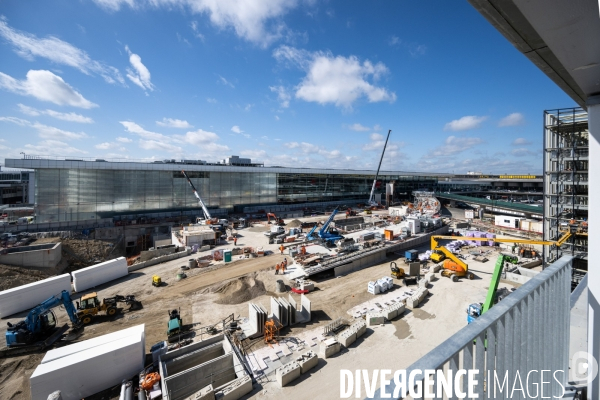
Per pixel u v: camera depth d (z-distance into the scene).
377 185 103.94
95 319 22.33
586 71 2.92
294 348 18.19
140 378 15.09
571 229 27.67
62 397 13.85
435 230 49.88
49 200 51.81
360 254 36.16
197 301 25.48
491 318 2.45
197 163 75.69
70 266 41.53
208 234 44.31
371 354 17.56
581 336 4.96
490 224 58.94
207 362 16.14
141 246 52.62
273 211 77.31
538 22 2.25
